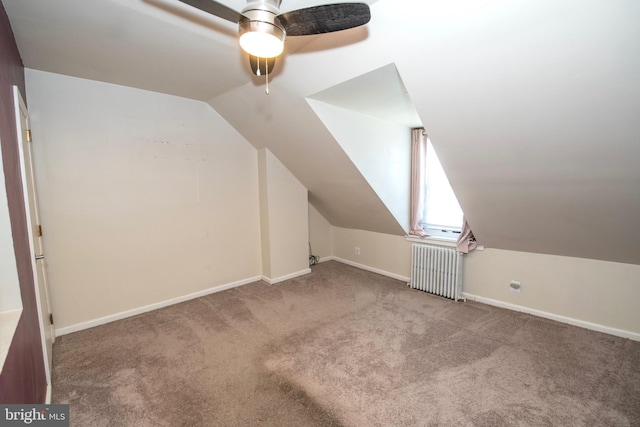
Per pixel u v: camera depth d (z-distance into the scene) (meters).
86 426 1.65
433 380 2.00
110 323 2.85
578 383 1.94
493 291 3.19
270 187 3.79
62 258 2.60
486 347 2.38
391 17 1.54
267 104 2.83
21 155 1.83
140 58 2.18
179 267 3.31
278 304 3.27
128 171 2.90
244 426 1.65
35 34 1.82
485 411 1.73
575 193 2.06
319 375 2.07
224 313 3.06
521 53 1.44
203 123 3.38
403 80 1.89
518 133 1.86
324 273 4.35
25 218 1.79
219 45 1.98
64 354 2.33
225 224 3.66
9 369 1.11
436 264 3.46
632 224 2.08
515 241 2.89
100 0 1.50
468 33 1.46
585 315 2.68
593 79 1.41
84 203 2.68
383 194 3.43
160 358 2.28
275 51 1.36
